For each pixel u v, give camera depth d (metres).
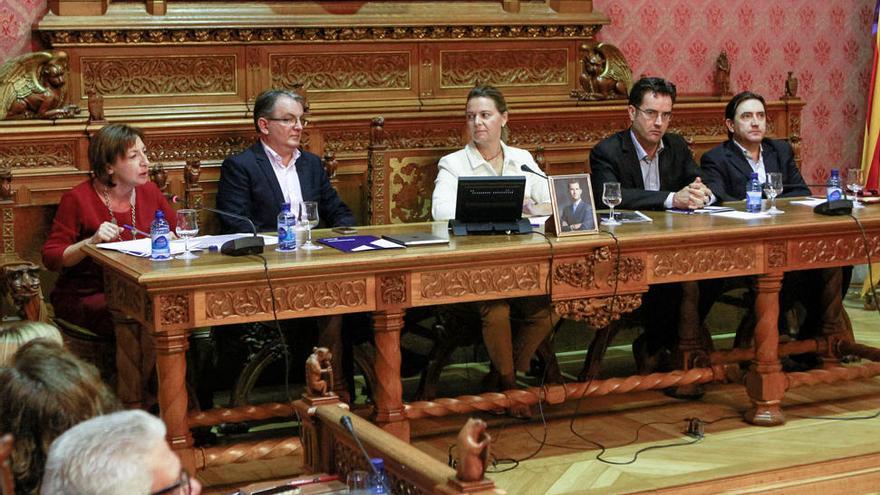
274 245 4.37
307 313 3.99
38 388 2.27
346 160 5.81
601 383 4.80
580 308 4.43
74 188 4.78
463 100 6.33
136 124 5.34
